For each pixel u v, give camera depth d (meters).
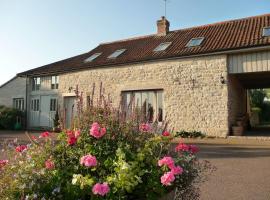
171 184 2.98
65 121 4.02
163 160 2.96
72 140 3.32
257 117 25.88
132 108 3.97
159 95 16.42
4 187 2.99
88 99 3.96
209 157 9.07
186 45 16.28
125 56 18.27
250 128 20.75
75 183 2.83
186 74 15.48
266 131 17.83
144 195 2.93
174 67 15.86
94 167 3.07
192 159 3.57
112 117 3.66
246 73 14.74
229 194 5.23
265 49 13.53
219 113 14.46
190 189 3.43
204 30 17.62
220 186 5.75
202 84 14.99
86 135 3.43
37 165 3.24
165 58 15.94
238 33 15.45
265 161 8.38
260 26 15.35
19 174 3.05
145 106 4.43
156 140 3.45
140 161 3.10
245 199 4.95
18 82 25.25
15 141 4.29
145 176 3.04
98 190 2.65
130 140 3.46
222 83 14.45
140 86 16.89
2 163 3.43
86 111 3.80
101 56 20.09
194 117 15.09
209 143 12.53
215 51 14.42
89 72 19.23
